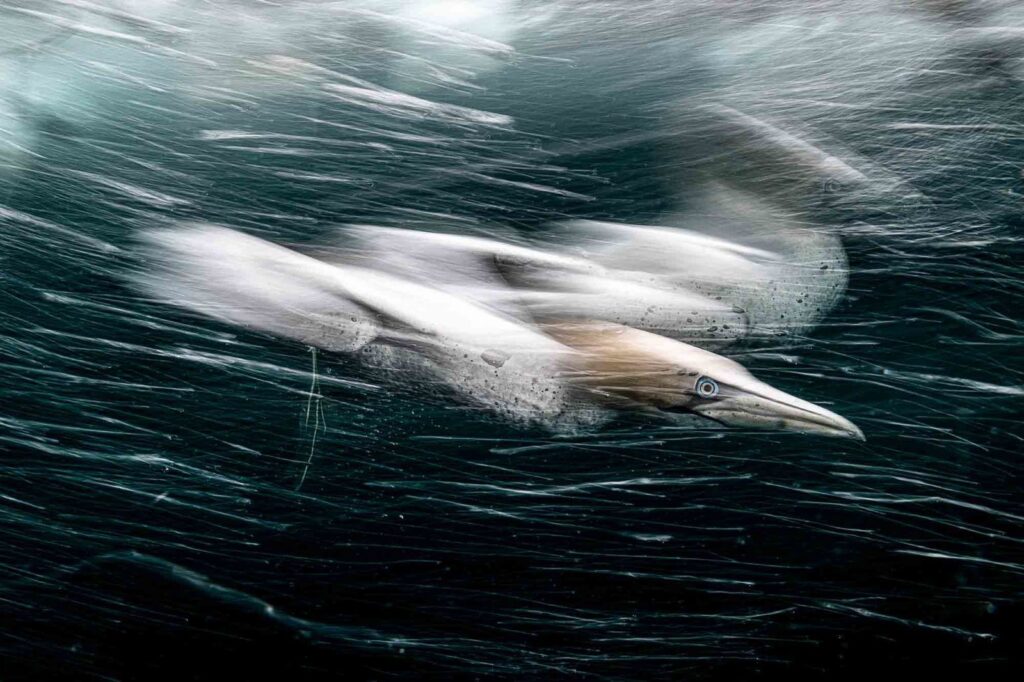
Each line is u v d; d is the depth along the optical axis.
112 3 8.52
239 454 4.27
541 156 6.65
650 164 6.50
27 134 6.41
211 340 4.71
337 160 6.45
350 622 3.65
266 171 6.25
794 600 3.77
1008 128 6.82
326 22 8.56
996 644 3.58
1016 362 4.87
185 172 6.19
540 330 4.54
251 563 3.84
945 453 4.36
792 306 5.16
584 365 4.31
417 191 6.14
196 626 3.60
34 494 4.05
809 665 3.53
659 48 8.10
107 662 3.45
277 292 4.91
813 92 7.30
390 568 3.86
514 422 4.35
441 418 4.40
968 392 4.68
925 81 7.41
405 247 5.36
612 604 3.75
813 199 6.08
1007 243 5.71
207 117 6.91
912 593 3.78
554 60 8.04
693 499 4.14
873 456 4.33
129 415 4.40
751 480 4.21
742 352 4.85
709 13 8.75
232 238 5.33
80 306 4.92
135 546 3.88
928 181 6.28
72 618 3.59
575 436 4.34
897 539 3.99
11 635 3.51
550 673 3.51
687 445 4.33
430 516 4.06
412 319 4.61
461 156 6.61
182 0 8.79
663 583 3.83
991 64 7.60
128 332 4.77
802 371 4.77
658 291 5.09
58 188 5.85
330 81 7.54
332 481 4.18
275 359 4.61
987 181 6.29
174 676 3.41
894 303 5.23
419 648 3.57
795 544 3.98
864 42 7.94
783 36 8.19
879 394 4.65
